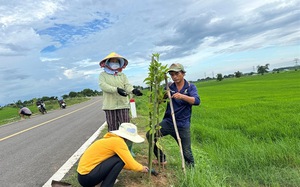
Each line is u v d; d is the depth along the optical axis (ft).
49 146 26.81
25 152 24.91
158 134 16.38
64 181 16.06
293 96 69.46
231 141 25.90
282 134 27.89
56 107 121.60
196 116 45.24
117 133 13.97
